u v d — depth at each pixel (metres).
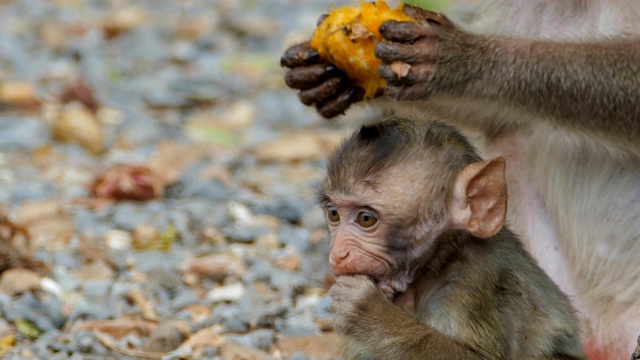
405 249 9.17
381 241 9.16
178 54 22.38
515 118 10.37
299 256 13.28
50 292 12.24
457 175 9.16
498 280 9.29
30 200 15.08
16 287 12.21
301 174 16.56
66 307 11.91
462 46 9.98
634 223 10.45
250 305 12.02
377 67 9.95
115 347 11.07
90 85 20.64
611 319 10.59
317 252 13.37
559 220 10.70
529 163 10.86
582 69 10.05
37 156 17.06
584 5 10.70
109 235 13.95
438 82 9.89
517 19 10.98
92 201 15.08
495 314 9.19
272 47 23.06
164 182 15.59
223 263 12.86
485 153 10.95
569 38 10.59
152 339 11.16
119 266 12.98
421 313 9.28
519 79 10.07
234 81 21.08
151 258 13.23
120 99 19.98
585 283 10.66
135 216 14.42
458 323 9.05
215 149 17.62
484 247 9.32
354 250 9.16
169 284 12.50
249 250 13.60
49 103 19.22
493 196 9.13
